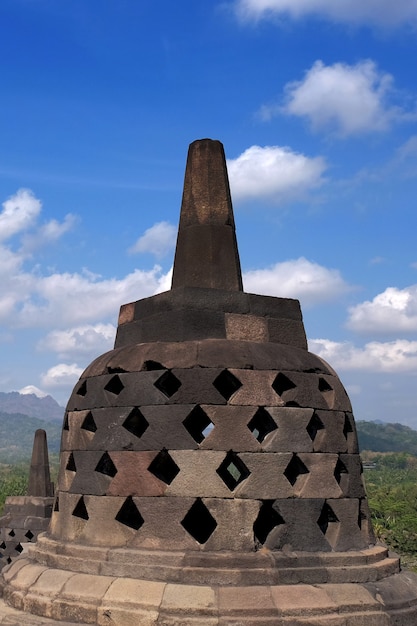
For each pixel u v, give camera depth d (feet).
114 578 27.94
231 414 29.37
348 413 32.78
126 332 34.58
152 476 29.25
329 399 32.09
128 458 29.89
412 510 273.13
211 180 35.81
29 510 82.69
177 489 28.73
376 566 29.09
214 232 34.83
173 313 32.50
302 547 28.81
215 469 28.71
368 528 31.86
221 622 25.52
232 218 35.76
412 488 360.28
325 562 28.53
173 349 30.91
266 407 29.84
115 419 30.83
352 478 31.50
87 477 31.12
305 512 29.22
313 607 26.25
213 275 34.04
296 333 34.53
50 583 29.07
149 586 27.07
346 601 26.96
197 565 27.45
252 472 28.84
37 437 89.56
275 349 31.78
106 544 29.53
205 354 30.32
